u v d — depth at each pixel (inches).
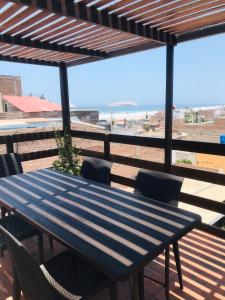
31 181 95.7
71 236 53.8
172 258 90.0
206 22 94.0
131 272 43.3
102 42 122.2
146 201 73.5
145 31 98.3
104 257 46.5
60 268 60.4
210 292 74.4
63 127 174.4
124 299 70.9
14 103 571.5
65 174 105.8
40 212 66.3
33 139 160.2
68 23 93.8
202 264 87.0
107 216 63.4
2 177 110.2
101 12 84.7
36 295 47.4
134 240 52.1
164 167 123.0
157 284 76.8
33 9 79.5
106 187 87.3
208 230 107.4
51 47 123.8
